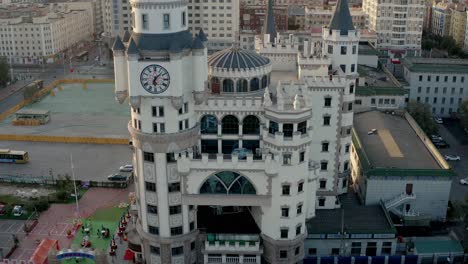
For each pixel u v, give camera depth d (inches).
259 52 4835.1
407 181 4749.0
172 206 3855.8
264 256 3978.8
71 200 5428.2
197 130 3809.1
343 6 4483.3
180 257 4008.4
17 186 5753.0
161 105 3612.2
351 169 5506.9
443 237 4626.0
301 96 3890.3
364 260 4210.1
